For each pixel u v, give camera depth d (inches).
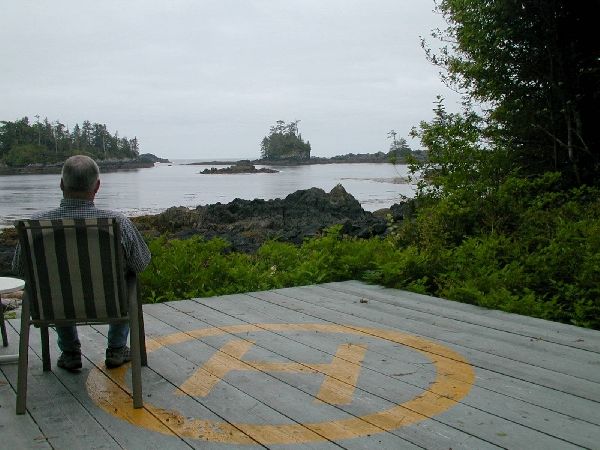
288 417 123.4
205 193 2428.6
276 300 237.5
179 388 140.7
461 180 358.3
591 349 169.2
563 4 387.2
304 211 1226.0
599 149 405.7
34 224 124.6
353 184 3088.1
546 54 402.3
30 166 6786.4
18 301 322.7
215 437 114.7
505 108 412.2
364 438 113.3
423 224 345.1
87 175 141.8
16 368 157.6
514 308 216.4
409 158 386.3
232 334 187.5
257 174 5428.2
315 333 187.6
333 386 140.8
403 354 165.3
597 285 230.1
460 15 408.2
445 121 381.4
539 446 109.5
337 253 301.0
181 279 278.2
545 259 261.7
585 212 318.3
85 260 127.9
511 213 336.8
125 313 132.4
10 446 112.3
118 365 155.5
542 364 156.1
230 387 140.9
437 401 131.2
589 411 125.3
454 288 243.9
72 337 152.2
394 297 241.6
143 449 110.2
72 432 118.0
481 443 110.9
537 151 422.9
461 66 420.2
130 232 142.3
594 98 399.2
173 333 189.2
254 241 797.9
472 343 175.6
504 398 132.7
